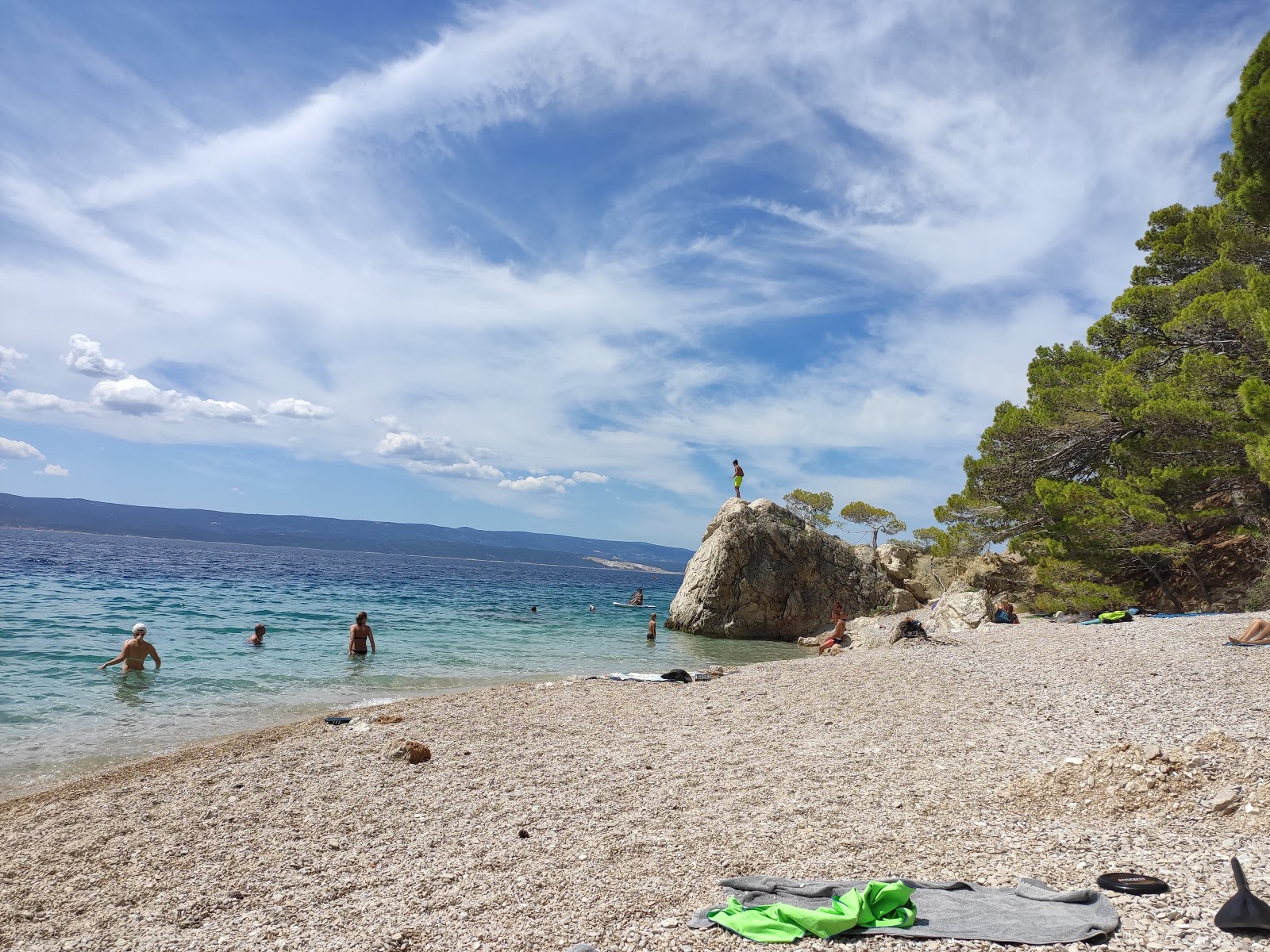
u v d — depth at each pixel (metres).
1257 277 18.28
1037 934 4.16
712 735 11.17
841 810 7.24
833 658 19.88
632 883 5.53
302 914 5.24
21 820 7.61
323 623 29.92
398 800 8.03
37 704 13.86
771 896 5.04
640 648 29.02
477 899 5.35
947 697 12.81
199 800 8.08
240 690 16.09
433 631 30.33
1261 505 22.42
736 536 37.53
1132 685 11.72
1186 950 3.90
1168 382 23.47
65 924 5.19
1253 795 6.27
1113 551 24.50
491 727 11.78
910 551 42.56
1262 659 12.14
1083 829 6.17
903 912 4.59
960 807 7.21
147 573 62.22
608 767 9.29
